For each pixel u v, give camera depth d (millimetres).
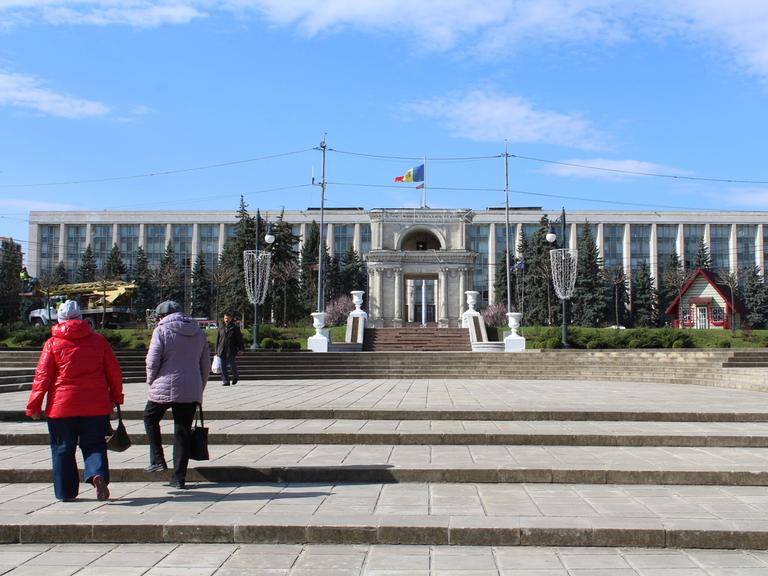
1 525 6625
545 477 8445
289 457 9398
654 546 6324
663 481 8359
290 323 65625
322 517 6773
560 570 5738
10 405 13883
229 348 21281
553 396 16453
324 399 15602
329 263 84625
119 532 6590
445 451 9836
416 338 39906
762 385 17812
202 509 7219
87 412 7574
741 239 101188
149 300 86625
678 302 53688
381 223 58656
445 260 57312
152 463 8312
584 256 74625
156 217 103375
